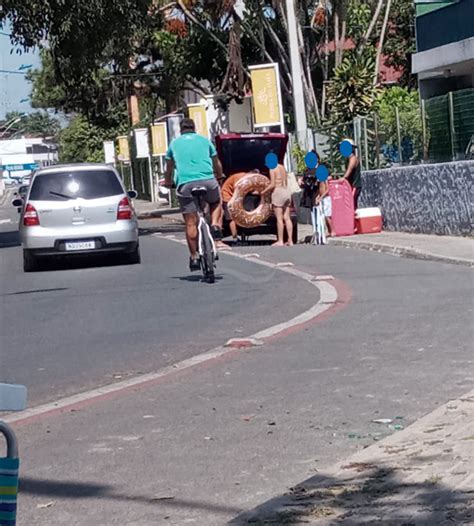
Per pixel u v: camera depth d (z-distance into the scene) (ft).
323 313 39.73
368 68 107.55
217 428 24.35
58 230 62.34
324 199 72.23
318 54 125.59
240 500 19.13
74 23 89.86
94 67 96.17
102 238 62.44
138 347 35.94
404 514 17.03
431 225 70.59
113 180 63.72
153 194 204.74
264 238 82.53
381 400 25.80
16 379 31.99
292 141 100.17
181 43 141.69
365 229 74.64
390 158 78.54
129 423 25.48
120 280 55.21
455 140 67.97
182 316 41.73
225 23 134.00
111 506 19.35
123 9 91.86
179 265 60.95
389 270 52.06
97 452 23.06
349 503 17.89
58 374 32.40
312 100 119.65
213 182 49.57
